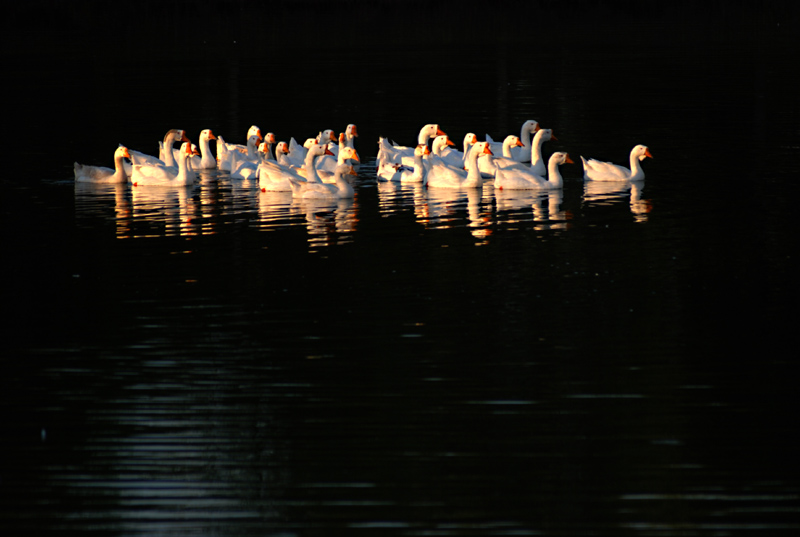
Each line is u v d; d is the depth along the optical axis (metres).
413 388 15.88
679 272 21.30
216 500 13.00
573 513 12.59
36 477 13.61
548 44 71.94
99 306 19.84
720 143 37.31
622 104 47.00
